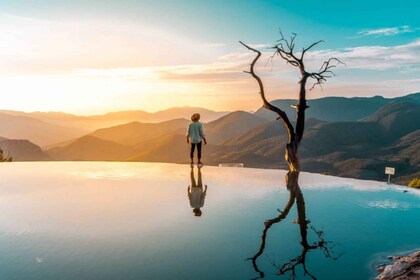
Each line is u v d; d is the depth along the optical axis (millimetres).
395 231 4949
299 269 3551
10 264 3393
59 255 3646
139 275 3221
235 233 4555
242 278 3271
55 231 4453
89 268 3336
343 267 3672
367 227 5129
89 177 9797
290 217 5500
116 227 4672
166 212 5547
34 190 7500
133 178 9602
